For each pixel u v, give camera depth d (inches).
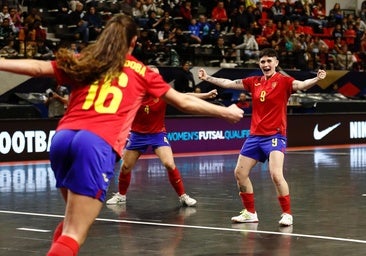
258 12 1200.8
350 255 292.0
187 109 204.4
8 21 932.6
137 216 404.2
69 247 190.5
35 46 920.3
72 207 195.0
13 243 323.6
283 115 369.7
